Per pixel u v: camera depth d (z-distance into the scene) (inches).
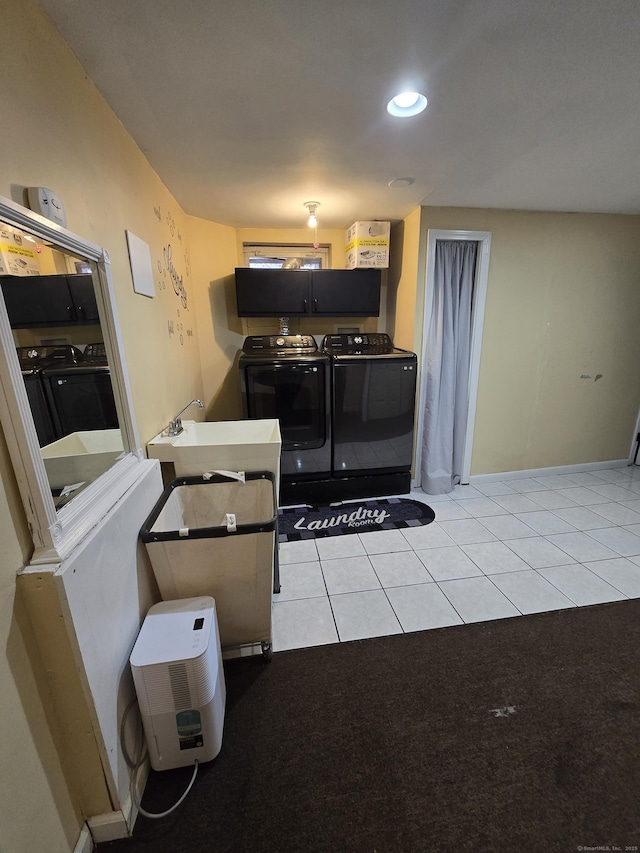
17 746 28.8
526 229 109.0
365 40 41.4
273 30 39.7
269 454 67.9
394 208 102.0
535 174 80.4
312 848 37.8
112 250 51.8
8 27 31.4
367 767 45.0
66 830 34.6
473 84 49.6
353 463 115.1
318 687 55.7
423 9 37.6
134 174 61.9
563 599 73.2
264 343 116.2
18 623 29.8
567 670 57.9
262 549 52.7
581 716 50.8
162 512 55.2
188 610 48.6
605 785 42.8
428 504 114.3
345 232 123.5
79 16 37.3
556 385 127.1
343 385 107.9
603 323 123.7
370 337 120.6
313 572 82.4
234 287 119.9
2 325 27.9
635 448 138.5
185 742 43.8
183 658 40.8
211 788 43.1
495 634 65.0
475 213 104.5
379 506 113.3
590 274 117.3
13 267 30.7
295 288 111.1
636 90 51.3
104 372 47.8
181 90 49.6
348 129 60.4
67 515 35.0
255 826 39.7
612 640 63.4
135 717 43.4
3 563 28.6
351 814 40.5
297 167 74.6
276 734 49.0
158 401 70.5
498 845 37.7
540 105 54.5
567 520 103.8
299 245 124.3
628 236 116.0
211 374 118.7
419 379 115.7
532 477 135.7
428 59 44.6
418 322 110.9
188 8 36.9
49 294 36.2
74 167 42.1
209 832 39.2
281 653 61.8
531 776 43.7
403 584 78.2
